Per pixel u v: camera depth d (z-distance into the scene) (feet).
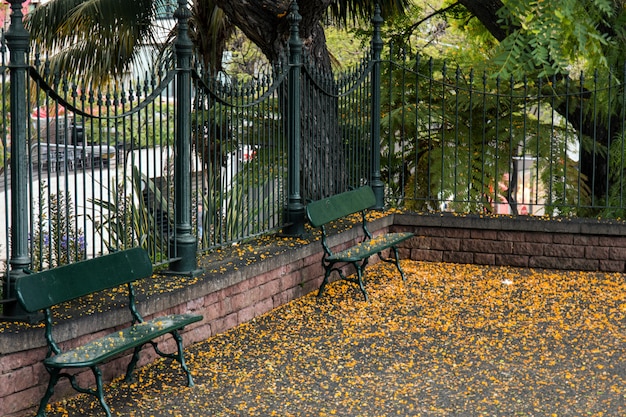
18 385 16.40
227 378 19.26
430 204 37.27
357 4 40.50
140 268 18.97
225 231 25.17
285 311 24.75
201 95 22.98
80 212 38.04
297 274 26.13
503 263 31.30
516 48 35.01
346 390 18.66
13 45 17.01
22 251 17.34
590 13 39.32
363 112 32.07
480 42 49.88
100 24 39.52
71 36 40.65
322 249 27.14
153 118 21.04
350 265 29.66
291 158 27.17
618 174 40.11
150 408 17.42
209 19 39.70
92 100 18.63
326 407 17.65
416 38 59.67
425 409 17.56
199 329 21.71
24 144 17.25
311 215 25.61
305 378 19.38
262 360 20.53
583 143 37.88
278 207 27.12
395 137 38.09
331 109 30.01
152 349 20.08
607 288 28.04
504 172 35.86
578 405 17.80
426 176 37.37
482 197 34.88
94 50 40.34
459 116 37.09
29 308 15.83
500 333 23.02
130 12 39.63
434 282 28.73
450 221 31.65
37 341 16.60
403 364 20.38
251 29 31.07
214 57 40.27
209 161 23.57
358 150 31.71
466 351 21.43
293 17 26.91
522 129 36.37
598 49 36.55
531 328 23.49
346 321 23.91
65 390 17.58
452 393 18.51
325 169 29.68
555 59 34.17
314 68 28.58
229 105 24.08
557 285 28.50
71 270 17.15
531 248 30.99
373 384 19.04
